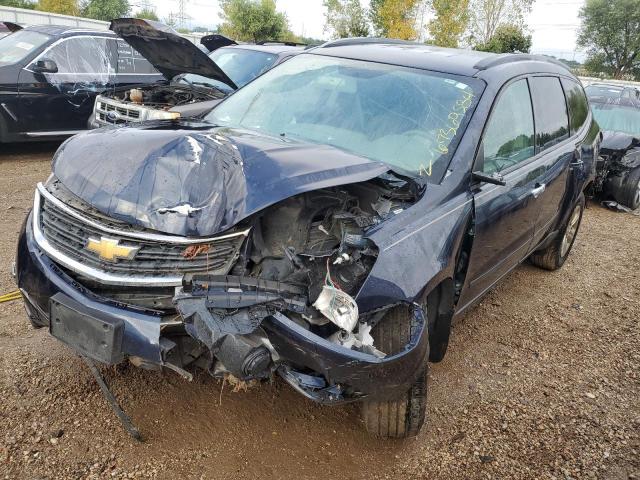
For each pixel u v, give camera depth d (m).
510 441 3.30
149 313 2.47
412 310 2.75
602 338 4.72
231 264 2.56
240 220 2.52
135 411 3.08
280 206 2.80
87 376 3.32
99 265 2.56
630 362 4.37
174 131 2.98
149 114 7.02
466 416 3.48
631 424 3.58
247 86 4.38
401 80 3.87
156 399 3.20
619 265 6.61
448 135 3.50
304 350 2.41
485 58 4.16
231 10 33.47
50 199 2.80
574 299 5.50
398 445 3.14
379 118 3.66
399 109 3.68
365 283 2.63
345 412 3.33
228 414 3.17
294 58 4.50
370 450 3.07
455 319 3.71
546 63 5.07
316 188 2.62
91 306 2.48
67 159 2.91
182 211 2.52
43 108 8.55
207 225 2.51
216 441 2.96
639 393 3.96
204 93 7.82
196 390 3.32
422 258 2.88
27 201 6.50
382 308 2.67
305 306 2.53
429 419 3.41
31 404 3.06
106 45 9.16
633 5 37.16
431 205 3.12
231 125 3.87
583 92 6.01
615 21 37.88
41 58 8.46
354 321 2.49
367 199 3.06
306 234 2.82
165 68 7.32
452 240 3.12
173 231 2.49
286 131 3.74
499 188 3.73
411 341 2.66
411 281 2.77
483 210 3.50
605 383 4.04
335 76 4.05
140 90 7.75
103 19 38.44
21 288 2.81
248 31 33.59
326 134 3.65
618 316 5.19
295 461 2.91
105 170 2.71
